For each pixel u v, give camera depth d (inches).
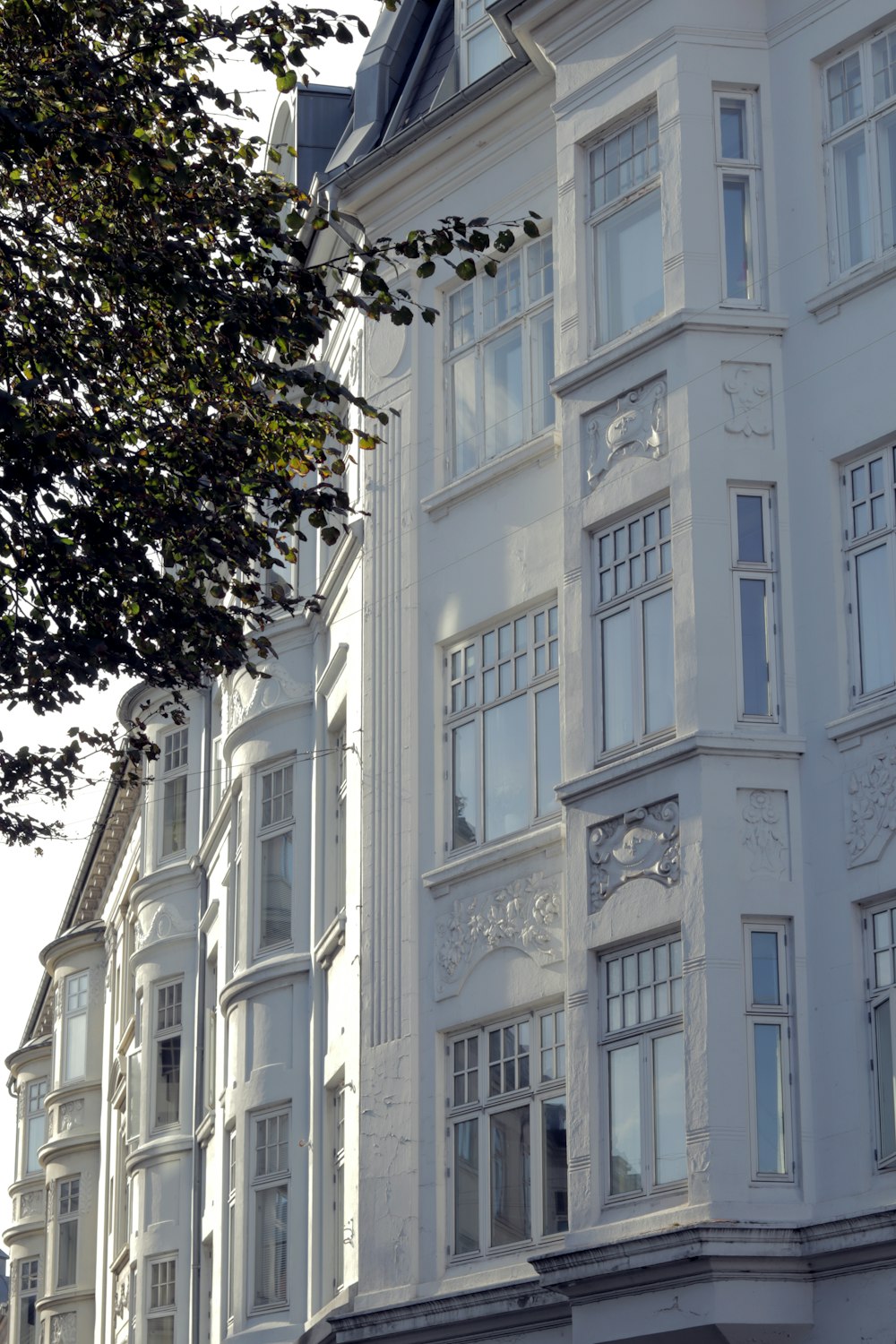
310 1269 990.4
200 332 669.9
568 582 813.9
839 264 774.5
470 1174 848.3
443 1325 820.6
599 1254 721.6
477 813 883.4
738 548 763.4
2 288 655.1
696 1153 708.0
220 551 649.0
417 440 949.2
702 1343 697.0
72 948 1942.7
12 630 645.9
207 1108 1300.4
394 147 961.5
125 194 649.6
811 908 727.1
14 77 614.5
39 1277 2076.8
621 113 830.5
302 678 1109.1
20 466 612.1
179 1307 1336.1
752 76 807.1
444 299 957.8
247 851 1119.0
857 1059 701.9
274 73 647.1
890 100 764.0
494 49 957.8
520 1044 836.6
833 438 754.2
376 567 956.6
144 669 646.5
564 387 826.8
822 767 733.3
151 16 644.1
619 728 787.4
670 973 745.0
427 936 884.6
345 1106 951.6
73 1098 1899.6
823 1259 685.9
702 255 786.8
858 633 737.0
